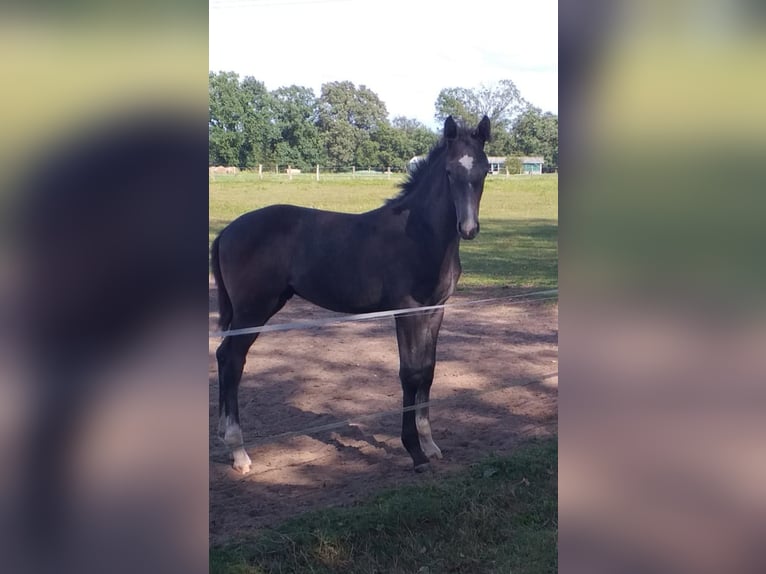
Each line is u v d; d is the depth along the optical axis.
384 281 4.00
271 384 4.96
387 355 5.52
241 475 3.84
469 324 6.02
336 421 4.45
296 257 4.12
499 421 4.45
